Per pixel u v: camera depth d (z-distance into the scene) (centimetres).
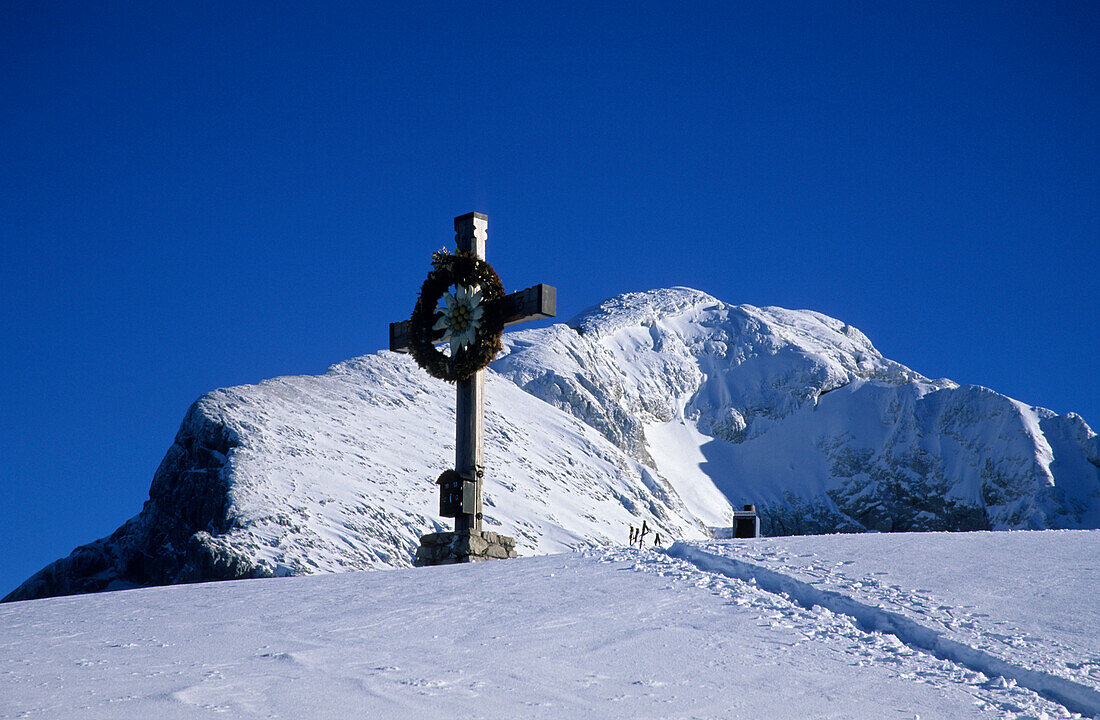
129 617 1568
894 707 1045
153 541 6862
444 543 2561
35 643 1350
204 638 1345
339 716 933
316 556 6141
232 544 6012
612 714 969
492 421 11406
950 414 18100
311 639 1316
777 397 19512
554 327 17300
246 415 8019
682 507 13412
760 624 1387
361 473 7869
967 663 1245
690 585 1647
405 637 1320
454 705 981
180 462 7356
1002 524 16162
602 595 1583
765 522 17000
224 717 923
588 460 12031
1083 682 1120
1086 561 1775
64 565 6906
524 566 1911
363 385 10350
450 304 2692
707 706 1009
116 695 1005
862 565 1747
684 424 18825
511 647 1252
